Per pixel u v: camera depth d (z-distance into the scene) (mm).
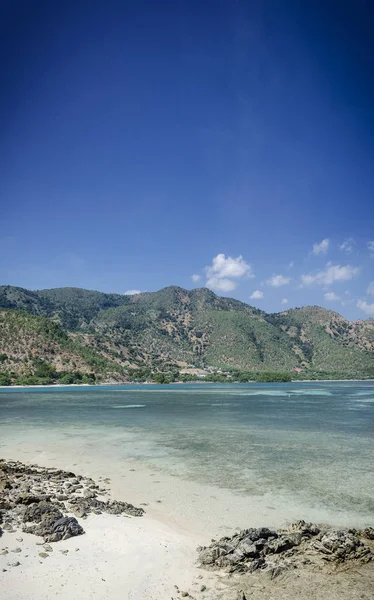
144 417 60062
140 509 20312
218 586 13094
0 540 15297
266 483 25188
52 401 91125
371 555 15047
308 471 28109
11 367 169625
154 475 27156
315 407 76000
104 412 67375
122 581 13125
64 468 29203
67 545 15422
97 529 17141
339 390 141875
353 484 24938
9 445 37781
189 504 21359
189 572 14000
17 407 76625
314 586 13141
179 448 36312
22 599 11797
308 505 21234
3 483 22438
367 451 34938
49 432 45469
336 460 31469
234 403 85625
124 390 142000
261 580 13531
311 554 15414
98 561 14344
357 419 57375
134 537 16594
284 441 39781
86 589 12516
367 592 12797
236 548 15234
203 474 27359
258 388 159000
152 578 13430
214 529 18109
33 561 13977
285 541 15922
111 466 29719
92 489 23688
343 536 16062
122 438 41562
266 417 60000
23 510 18344
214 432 45469
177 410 70500
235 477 26594
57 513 17781
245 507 20906
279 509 20656
